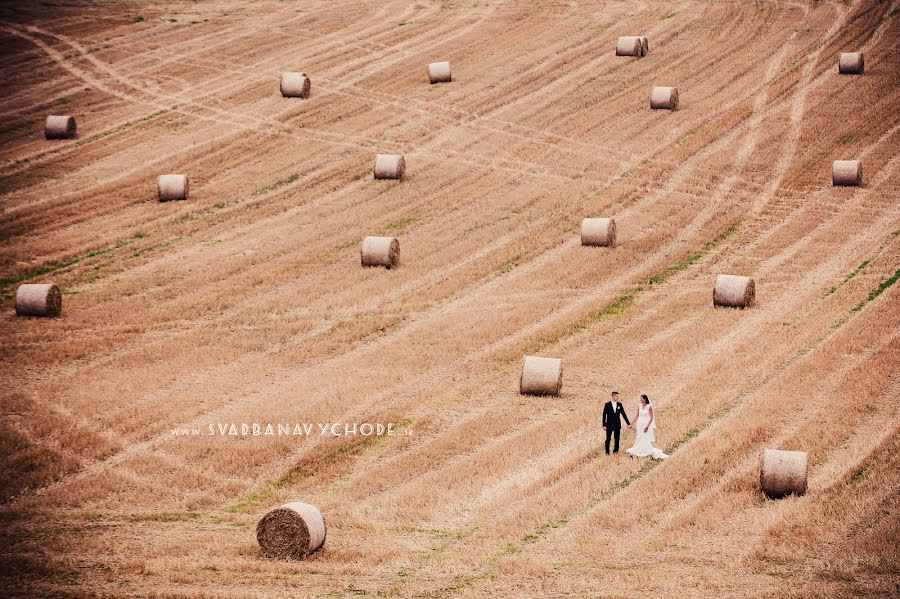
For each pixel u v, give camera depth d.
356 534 46.97
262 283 79.31
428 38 142.75
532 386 62.00
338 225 89.94
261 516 49.00
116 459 54.56
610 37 138.62
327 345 69.31
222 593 39.88
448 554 44.69
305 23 152.50
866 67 120.19
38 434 56.59
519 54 134.12
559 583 41.03
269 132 111.19
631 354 67.06
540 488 50.94
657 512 47.78
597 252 83.69
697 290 76.75
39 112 117.44
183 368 65.81
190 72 130.62
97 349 68.50
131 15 157.62
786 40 131.75
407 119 114.00
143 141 109.44
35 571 41.91
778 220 88.44
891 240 82.50
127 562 43.06
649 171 99.25
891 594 38.53
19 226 89.50
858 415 55.50
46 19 153.62
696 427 56.53
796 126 106.94
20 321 72.75
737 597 38.84
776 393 58.94
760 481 48.53
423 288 78.19
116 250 85.38
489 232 87.81
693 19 143.88
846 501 46.78
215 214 92.69
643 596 39.47
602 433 56.78
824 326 68.50
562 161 102.25
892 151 99.81
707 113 111.75
